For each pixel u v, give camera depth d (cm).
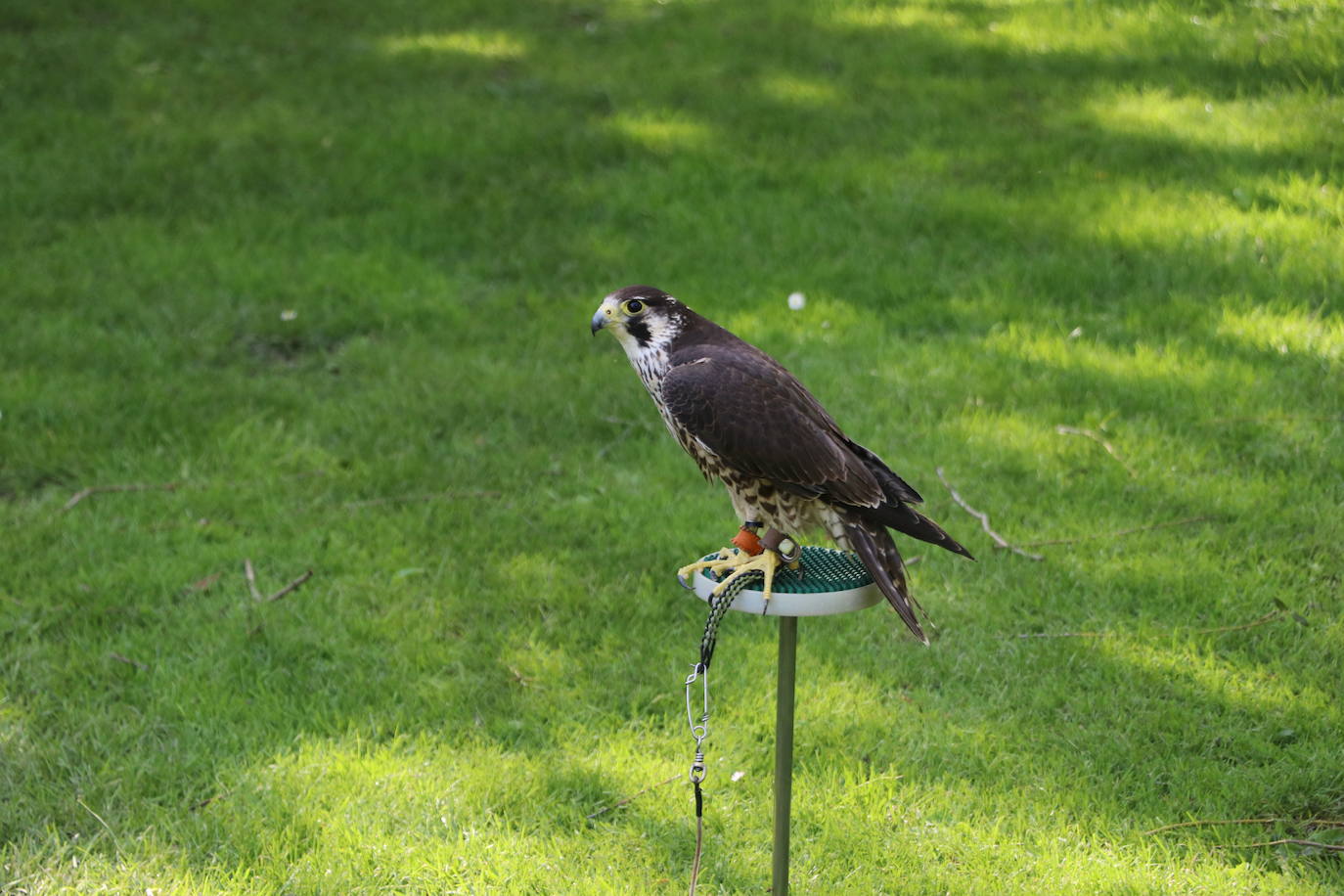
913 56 1798
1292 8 1803
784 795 561
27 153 1550
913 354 1141
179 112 1670
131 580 871
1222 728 733
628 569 888
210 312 1237
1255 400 1048
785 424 579
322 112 1672
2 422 1046
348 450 1027
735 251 1341
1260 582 848
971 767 714
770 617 841
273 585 869
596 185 1483
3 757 715
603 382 1123
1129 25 1823
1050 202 1391
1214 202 1359
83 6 2030
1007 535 910
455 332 1212
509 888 638
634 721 753
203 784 701
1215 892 625
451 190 1482
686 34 1933
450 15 2061
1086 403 1064
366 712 753
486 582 874
